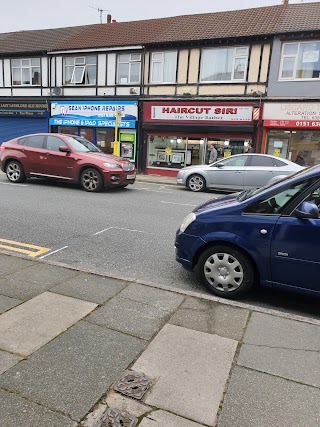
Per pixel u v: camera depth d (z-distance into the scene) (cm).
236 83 1631
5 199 909
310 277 364
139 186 1350
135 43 1767
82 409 223
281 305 397
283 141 1600
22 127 2119
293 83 1541
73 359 269
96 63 1889
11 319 319
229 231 391
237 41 1605
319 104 1500
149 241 607
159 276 460
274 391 246
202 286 433
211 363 273
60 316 328
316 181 369
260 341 305
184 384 248
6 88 2119
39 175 1138
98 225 697
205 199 1083
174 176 1795
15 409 221
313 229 356
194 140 1738
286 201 376
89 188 1085
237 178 1207
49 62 1989
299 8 1733
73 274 424
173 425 214
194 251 412
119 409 224
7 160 1177
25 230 639
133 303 360
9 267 438
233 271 395
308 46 1513
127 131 1869
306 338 314
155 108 1772
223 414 224
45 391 236
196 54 1689
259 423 219
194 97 1700
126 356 276
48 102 2014
